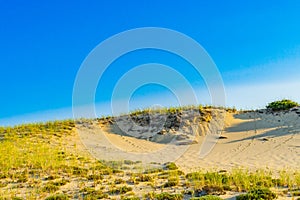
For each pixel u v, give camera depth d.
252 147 26.47
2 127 31.34
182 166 21.17
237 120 34.06
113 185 16.64
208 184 15.66
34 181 17.53
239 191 14.88
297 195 14.12
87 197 14.99
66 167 19.69
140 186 16.64
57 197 14.89
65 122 33.09
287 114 33.84
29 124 32.25
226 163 21.98
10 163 20.23
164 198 14.40
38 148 24.53
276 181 15.98
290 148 25.14
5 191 16.09
